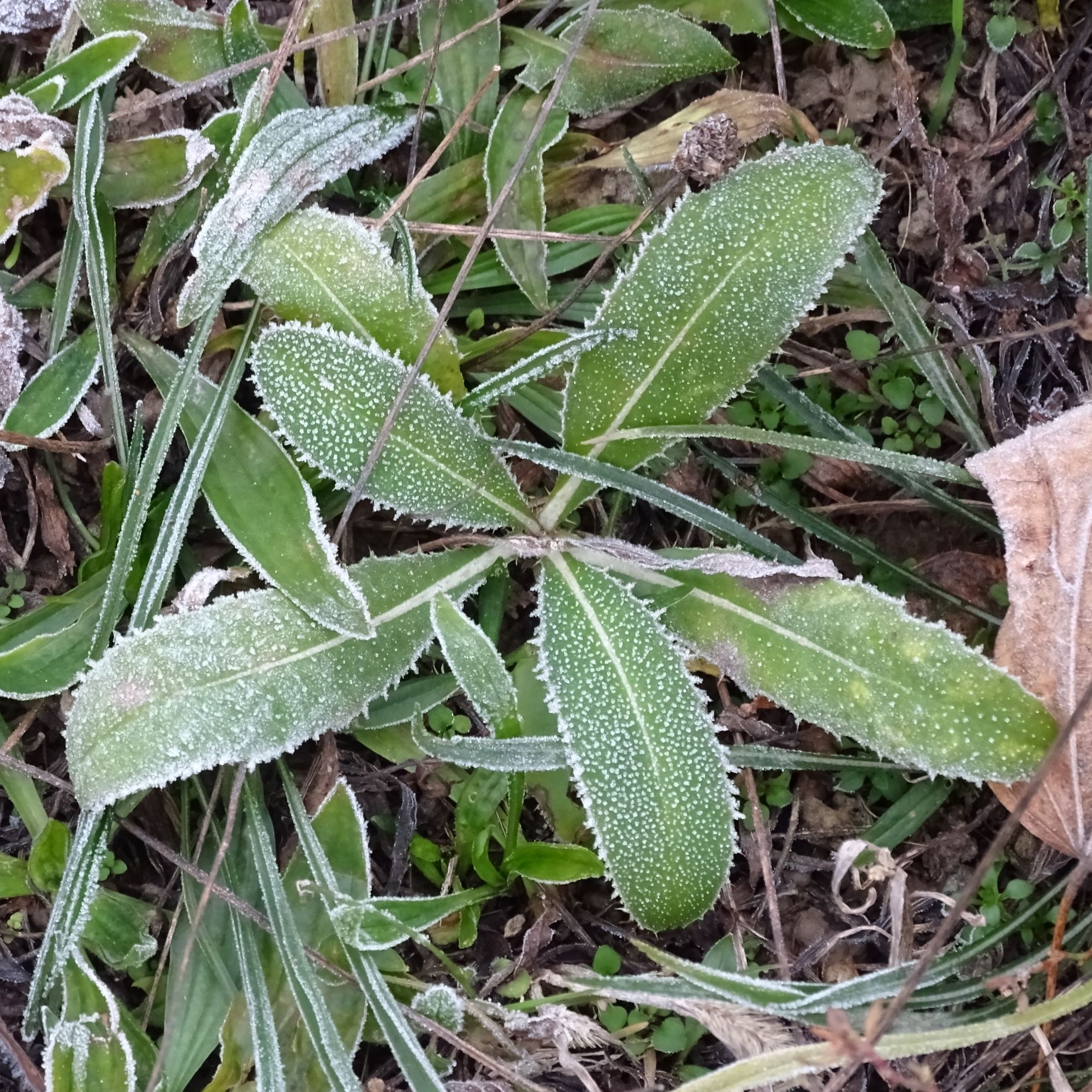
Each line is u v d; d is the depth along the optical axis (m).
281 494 0.39
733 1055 0.40
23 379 0.40
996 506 0.38
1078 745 0.38
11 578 0.41
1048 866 0.40
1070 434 0.38
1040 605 0.38
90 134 0.40
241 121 0.39
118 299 0.41
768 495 0.41
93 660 0.38
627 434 0.40
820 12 0.42
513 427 0.42
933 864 0.41
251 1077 0.39
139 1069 0.38
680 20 0.41
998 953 0.40
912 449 0.42
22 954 0.40
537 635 0.40
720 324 0.39
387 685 0.39
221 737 0.37
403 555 0.40
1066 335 0.42
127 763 0.37
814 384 0.42
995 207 0.43
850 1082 0.39
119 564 0.39
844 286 0.42
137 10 0.40
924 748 0.38
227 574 0.39
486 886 0.40
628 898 0.38
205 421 0.39
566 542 0.41
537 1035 0.39
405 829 0.40
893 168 0.43
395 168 0.43
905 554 0.42
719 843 0.38
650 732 0.38
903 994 0.34
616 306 0.39
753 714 0.41
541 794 0.40
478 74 0.42
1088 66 0.42
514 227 0.41
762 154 0.42
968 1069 0.39
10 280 0.41
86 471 0.41
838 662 0.38
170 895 0.40
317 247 0.39
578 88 0.42
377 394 0.39
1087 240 0.40
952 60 0.42
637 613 0.39
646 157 0.42
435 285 0.42
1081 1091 0.39
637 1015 0.40
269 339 0.38
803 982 0.39
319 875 0.38
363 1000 0.39
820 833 0.41
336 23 0.42
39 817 0.39
